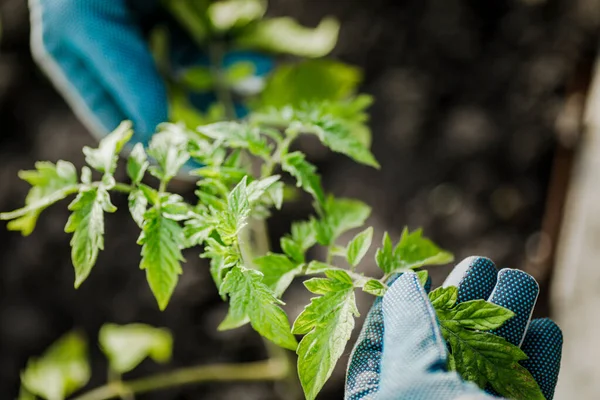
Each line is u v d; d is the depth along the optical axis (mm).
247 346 1287
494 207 1320
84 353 1205
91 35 884
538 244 1285
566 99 1327
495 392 685
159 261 699
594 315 1024
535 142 1330
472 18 1410
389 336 661
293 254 722
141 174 723
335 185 1378
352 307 673
